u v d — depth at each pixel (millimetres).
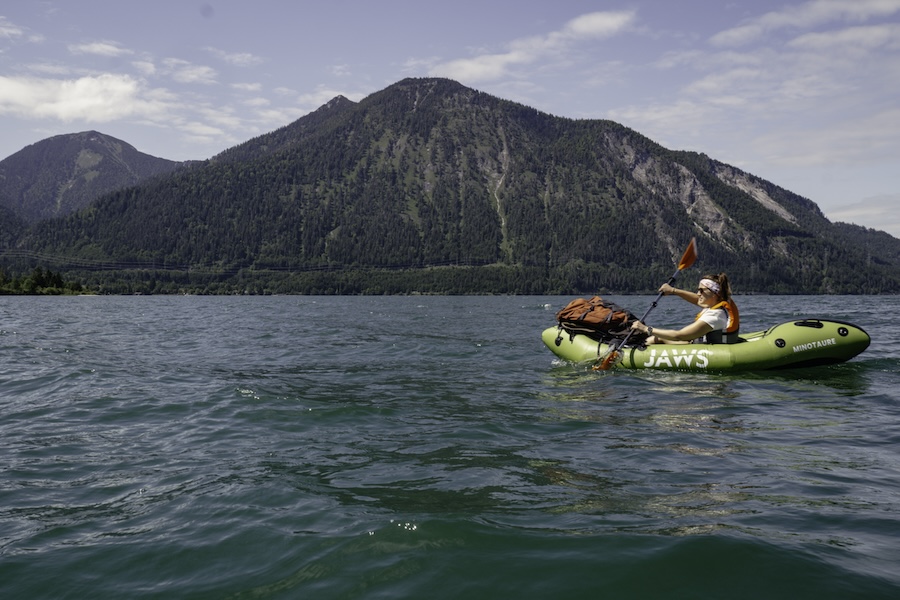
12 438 6395
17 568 3402
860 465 4957
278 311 47531
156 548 3607
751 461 5105
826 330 9961
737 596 2854
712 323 9984
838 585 2918
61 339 18250
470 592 2945
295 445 5945
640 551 3299
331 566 3268
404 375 10547
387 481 4734
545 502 4148
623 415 7055
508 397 8312
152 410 7672
